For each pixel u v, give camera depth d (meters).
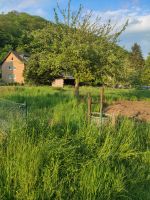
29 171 5.96
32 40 23.67
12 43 116.69
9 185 5.83
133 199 6.43
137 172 7.20
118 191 6.18
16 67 89.00
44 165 6.27
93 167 6.43
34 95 23.61
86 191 5.97
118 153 7.54
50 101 19.27
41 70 23.95
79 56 22.08
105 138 8.03
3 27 130.75
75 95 23.00
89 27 22.91
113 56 23.06
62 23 22.95
